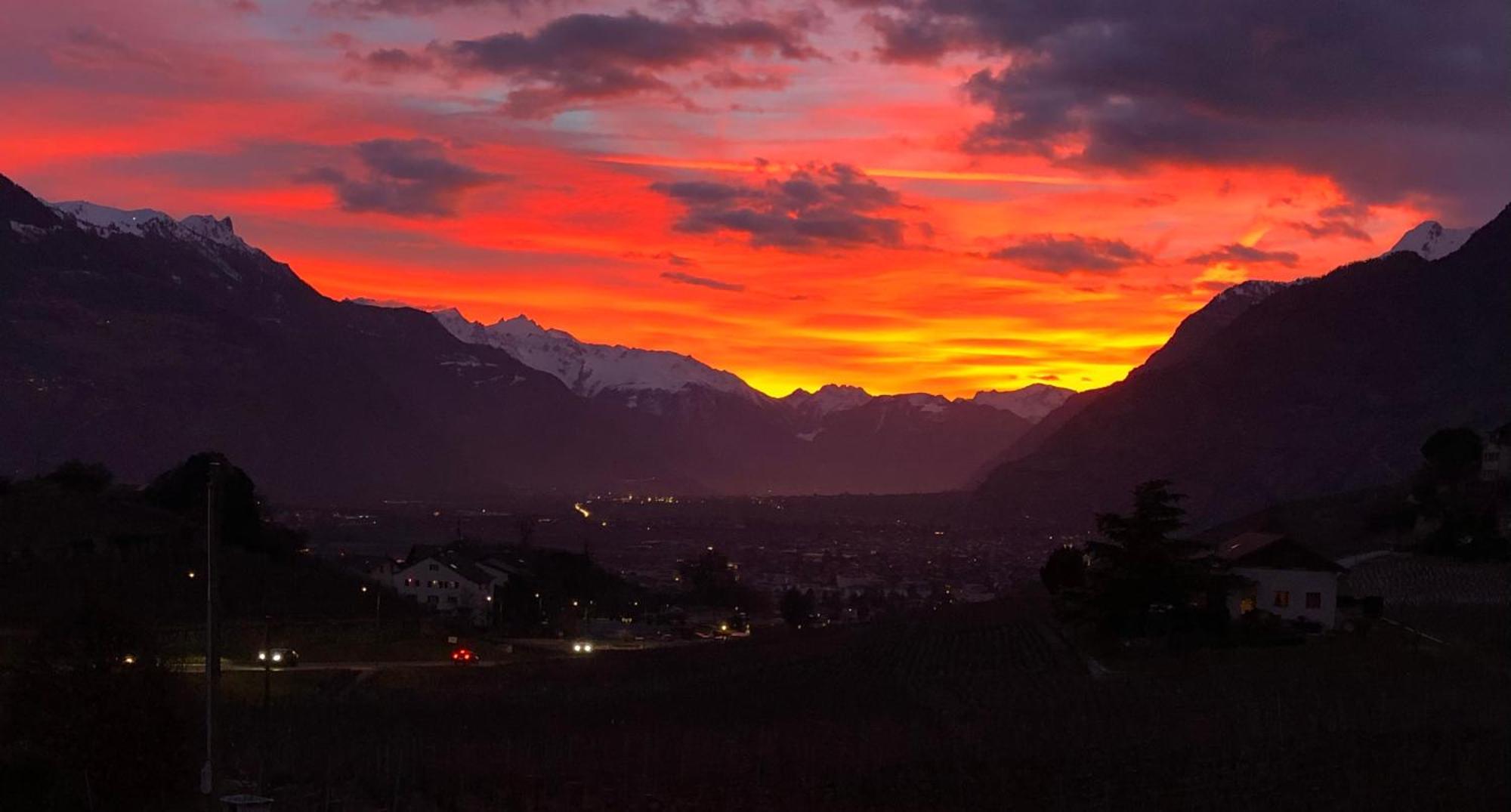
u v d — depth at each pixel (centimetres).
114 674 4356
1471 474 12875
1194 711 5488
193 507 11856
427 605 13088
